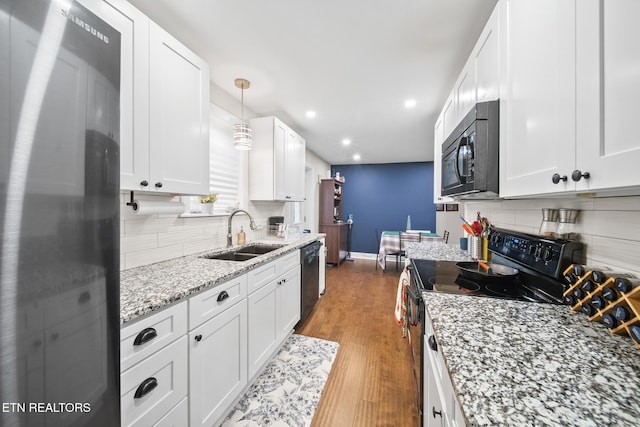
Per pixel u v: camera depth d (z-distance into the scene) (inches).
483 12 53.7
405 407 58.2
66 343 18.8
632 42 19.3
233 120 95.9
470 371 21.5
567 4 26.3
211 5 52.1
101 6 39.8
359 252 240.2
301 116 114.7
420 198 226.4
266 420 54.2
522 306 36.2
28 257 16.4
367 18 55.7
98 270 21.3
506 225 66.1
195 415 44.1
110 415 22.7
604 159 21.7
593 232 36.3
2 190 15.2
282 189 107.7
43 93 17.3
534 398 18.3
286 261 83.1
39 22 17.1
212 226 83.0
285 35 61.4
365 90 89.3
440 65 73.5
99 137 21.3
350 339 88.6
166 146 51.1
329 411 57.0
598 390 19.0
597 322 30.5
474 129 44.4
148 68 47.2
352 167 242.1
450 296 40.8
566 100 26.4
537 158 31.7
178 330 40.9
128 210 55.7
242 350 58.4
